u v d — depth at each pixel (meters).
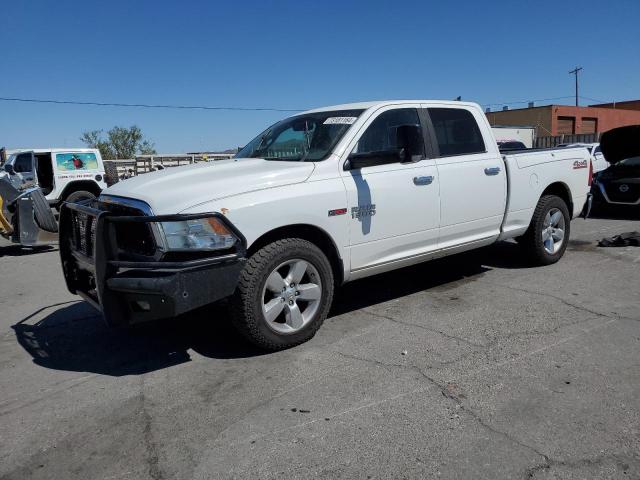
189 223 3.64
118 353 4.34
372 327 4.64
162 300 3.50
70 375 3.96
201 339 4.54
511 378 3.57
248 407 3.34
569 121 49.19
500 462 2.68
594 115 50.50
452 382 3.55
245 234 3.82
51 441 3.07
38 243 9.45
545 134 48.06
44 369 4.09
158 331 4.77
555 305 5.02
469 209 5.38
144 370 3.98
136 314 3.65
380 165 4.71
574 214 6.84
